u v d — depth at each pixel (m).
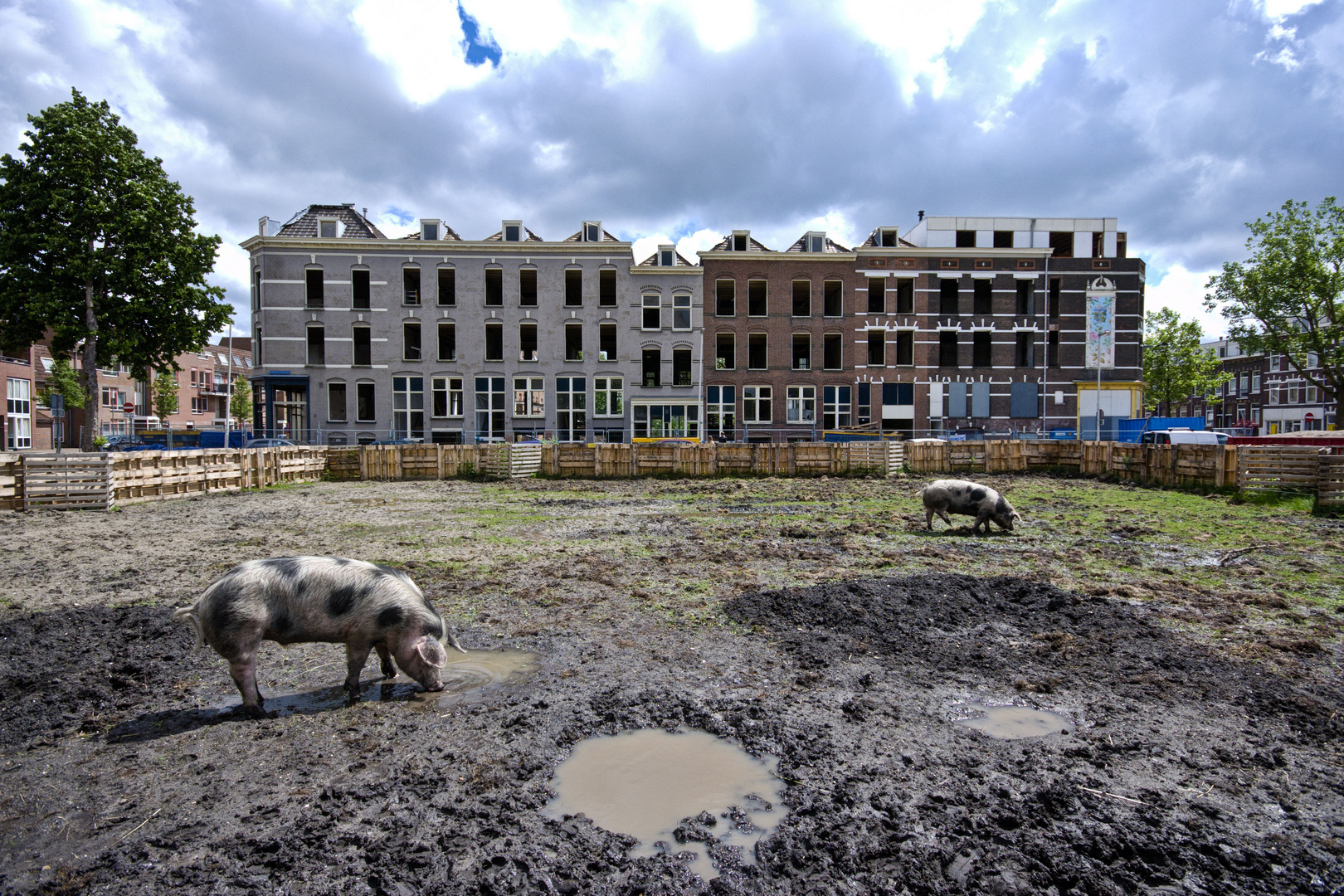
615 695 4.60
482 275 35.06
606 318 35.66
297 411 38.38
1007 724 4.22
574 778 3.58
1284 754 3.82
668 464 22.23
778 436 36.75
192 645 5.61
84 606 6.77
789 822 3.16
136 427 50.44
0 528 11.76
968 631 5.98
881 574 8.05
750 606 6.66
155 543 10.41
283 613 4.34
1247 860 2.90
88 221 26.02
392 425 34.50
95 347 26.75
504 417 35.28
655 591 7.37
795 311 40.03
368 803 3.34
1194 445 17.91
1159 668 5.11
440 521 12.79
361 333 35.25
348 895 2.69
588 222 36.00
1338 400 33.75
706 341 36.56
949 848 2.96
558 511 14.22
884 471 22.77
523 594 7.25
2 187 25.41
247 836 3.07
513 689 4.74
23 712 4.38
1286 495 14.84
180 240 28.25
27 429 44.16
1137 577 7.95
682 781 3.55
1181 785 3.50
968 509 11.12
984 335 38.81
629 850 2.97
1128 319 37.97
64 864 2.89
